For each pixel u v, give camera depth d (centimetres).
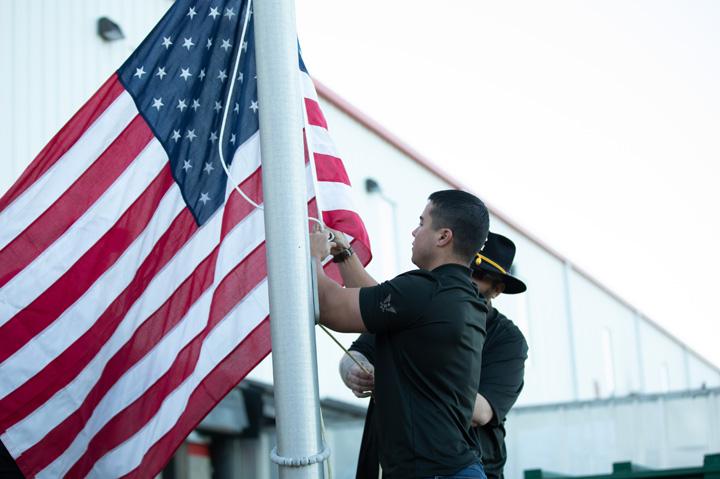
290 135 305
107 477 394
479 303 328
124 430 397
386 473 305
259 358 388
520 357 411
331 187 418
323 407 1395
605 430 1095
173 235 417
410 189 1762
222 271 402
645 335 2911
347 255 355
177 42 435
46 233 416
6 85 852
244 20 434
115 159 426
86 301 412
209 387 387
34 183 422
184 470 1051
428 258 342
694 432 1054
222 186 419
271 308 293
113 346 407
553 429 1116
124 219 421
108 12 1003
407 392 305
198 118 428
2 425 396
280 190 299
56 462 397
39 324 408
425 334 306
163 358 402
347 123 1564
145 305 410
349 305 303
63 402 403
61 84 915
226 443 1144
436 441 299
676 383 3130
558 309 2286
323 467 284
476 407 381
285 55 311
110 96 432
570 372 2273
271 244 296
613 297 2711
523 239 2155
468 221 341
